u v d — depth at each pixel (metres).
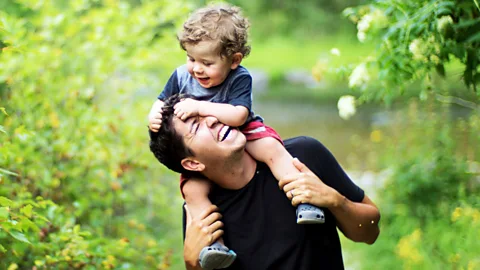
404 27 4.43
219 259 3.30
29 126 5.79
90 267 4.79
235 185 3.43
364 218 3.54
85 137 6.10
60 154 5.90
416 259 6.34
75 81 6.35
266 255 3.40
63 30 6.94
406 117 8.88
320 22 29.61
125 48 7.08
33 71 6.03
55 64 6.18
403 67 4.53
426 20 4.35
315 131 15.72
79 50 6.69
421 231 7.23
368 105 17.94
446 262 6.21
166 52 7.15
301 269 3.39
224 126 3.31
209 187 3.49
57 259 4.50
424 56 4.29
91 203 6.25
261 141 3.47
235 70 3.46
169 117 3.34
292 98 20.66
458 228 6.35
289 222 3.42
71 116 6.16
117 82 7.03
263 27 29.86
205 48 3.30
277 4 30.53
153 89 7.40
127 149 6.68
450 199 7.41
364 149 13.33
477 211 5.97
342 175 3.66
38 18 6.52
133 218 6.74
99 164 6.23
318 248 3.45
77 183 6.03
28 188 5.66
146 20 7.11
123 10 7.03
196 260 3.37
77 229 4.64
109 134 6.54
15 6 7.76
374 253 7.44
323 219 3.33
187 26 3.37
